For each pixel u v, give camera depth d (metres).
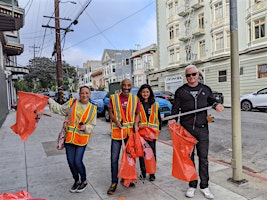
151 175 3.92
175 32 26.34
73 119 3.46
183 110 3.37
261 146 5.99
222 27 20.14
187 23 24.34
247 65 18.28
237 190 3.49
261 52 17.11
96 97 13.68
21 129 3.18
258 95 13.21
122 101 3.59
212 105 3.23
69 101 3.55
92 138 7.50
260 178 3.93
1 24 7.31
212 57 21.08
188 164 3.29
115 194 3.48
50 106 3.40
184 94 3.33
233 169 3.77
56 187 3.75
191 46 24.14
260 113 12.44
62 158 5.29
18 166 4.79
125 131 3.53
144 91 4.01
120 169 3.40
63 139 3.50
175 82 26.58
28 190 3.65
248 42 18.19
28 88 53.47
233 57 3.63
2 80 12.25
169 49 27.45
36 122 3.25
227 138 6.96
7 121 11.81
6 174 4.34
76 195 3.47
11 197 2.37
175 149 3.32
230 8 3.65
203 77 22.86
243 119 10.28
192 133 3.31
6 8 6.71
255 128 8.14
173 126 3.38
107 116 11.45
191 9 23.66
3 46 17.05
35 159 5.25
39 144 6.70
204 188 3.34
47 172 4.43
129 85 3.58
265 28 16.78
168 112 9.29
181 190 3.57
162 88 29.17
